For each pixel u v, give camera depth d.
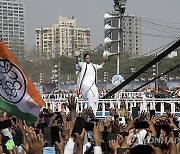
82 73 19.14
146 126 8.77
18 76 8.82
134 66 78.94
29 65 101.75
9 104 8.94
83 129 7.45
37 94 8.91
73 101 11.13
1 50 8.77
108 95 21.19
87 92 19.03
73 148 7.51
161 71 80.62
